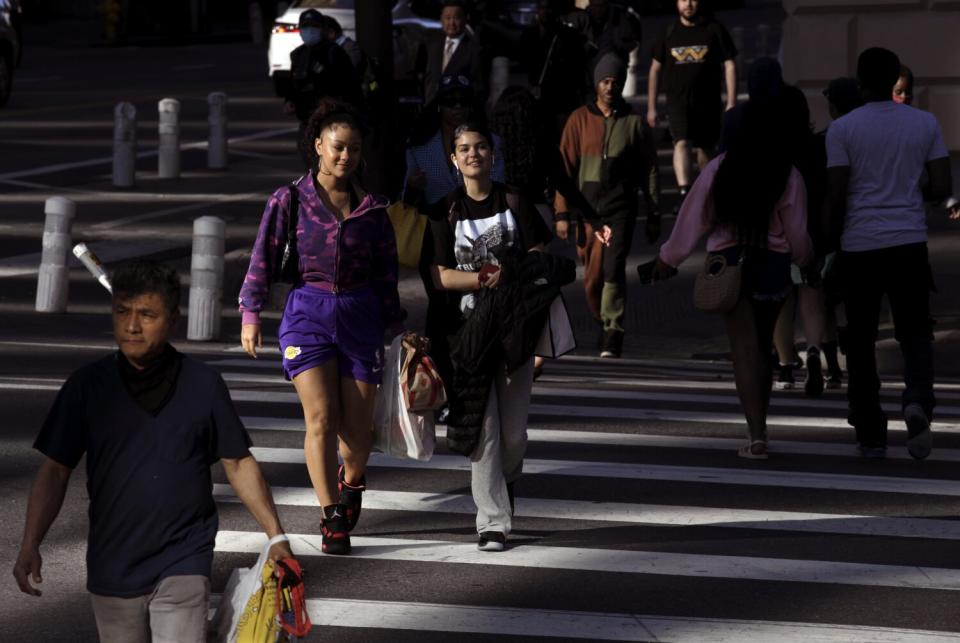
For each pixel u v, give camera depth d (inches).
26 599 611.5
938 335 1289.4
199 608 425.1
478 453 677.3
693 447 908.0
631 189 1230.3
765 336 850.1
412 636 571.2
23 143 2301.9
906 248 821.9
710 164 824.9
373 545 693.3
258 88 3112.7
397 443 673.0
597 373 1192.2
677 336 1355.8
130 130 1969.7
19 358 1134.4
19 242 1615.4
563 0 1993.1
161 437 425.4
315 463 665.6
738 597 622.2
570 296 1469.0
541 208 1188.5
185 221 1759.4
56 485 433.7
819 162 897.5
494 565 664.4
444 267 685.9
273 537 430.0
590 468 849.5
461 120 799.7
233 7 5300.2
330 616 591.8
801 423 986.1
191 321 1274.6
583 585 636.7
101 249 1585.9
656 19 4845.0
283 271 661.3
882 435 877.2
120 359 433.4
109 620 429.4
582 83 1626.5
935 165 824.9
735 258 818.2
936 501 783.7
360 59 1584.6
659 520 744.3
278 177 2075.5
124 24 4325.8
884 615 601.0
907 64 1780.3
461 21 1720.0
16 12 2733.8
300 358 657.6
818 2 1802.4
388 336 1302.9
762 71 821.9
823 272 1041.5
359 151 656.4
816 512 759.7
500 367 674.2
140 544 425.1
